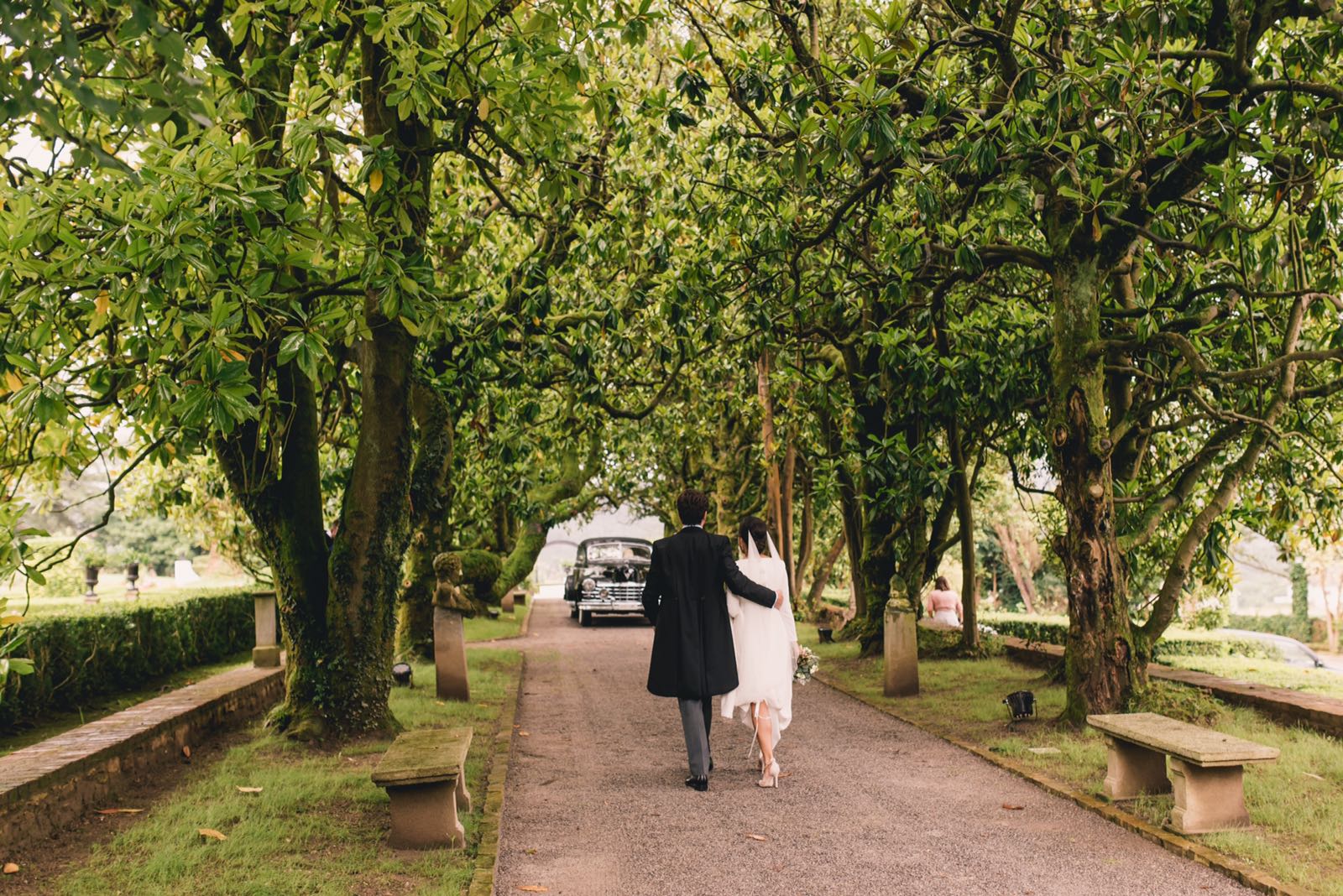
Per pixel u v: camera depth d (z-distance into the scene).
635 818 5.82
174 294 4.92
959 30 6.62
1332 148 6.46
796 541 25.69
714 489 24.45
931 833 5.42
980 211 9.70
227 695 8.27
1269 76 6.93
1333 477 10.56
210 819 5.50
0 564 4.46
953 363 9.66
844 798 6.23
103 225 4.92
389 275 5.65
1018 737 7.68
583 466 20.66
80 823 5.43
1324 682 10.49
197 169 4.71
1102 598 7.76
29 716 9.02
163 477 15.11
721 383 17.50
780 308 10.52
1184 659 13.45
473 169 10.16
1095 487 7.76
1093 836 5.32
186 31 6.45
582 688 11.62
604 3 7.48
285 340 5.00
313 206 7.56
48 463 6.50
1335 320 8.69
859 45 6.44
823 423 15.59
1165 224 7.80
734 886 4.64
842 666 12.56
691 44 7.58
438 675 10.09
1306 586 44.44
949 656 12.75
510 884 4.67
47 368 5.09
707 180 9.88
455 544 20.25
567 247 10.30
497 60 6.52
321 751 7.36
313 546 7.93
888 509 12.57
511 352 9.91
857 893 4.52
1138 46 6.58
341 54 6.51
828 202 9.58
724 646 6.60
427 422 9.13
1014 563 39.62
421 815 5.13
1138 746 5.89
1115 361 9.33
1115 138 7.93
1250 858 4.74
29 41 2.22
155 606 12.35
